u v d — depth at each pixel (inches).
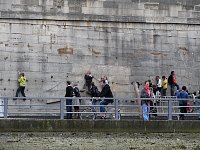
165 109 1843.0
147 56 1900.8
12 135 1438.2
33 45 1824.6
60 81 1835.6
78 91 1733.5
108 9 1876.2
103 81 1749.5
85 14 1860.2
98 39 1868.8
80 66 1852.9
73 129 1464.1
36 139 1445.6
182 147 1501.0
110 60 1873.8
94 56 1862.7
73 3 1852.9
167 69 1911.9
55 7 1841.8
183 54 1926.7
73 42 1851.6
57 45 1841.8
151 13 1907.0
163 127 1498.5
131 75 1884.8
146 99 1545.3
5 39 1806.1
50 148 1448.1
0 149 1425.9
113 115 1745.8
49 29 1838.1
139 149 1483.8
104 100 1630.2
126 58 1886.1
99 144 1470.2
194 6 1929.1
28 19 1822.1
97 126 1472.7
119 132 1480.1
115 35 1882.4
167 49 1915.6
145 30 1903.3
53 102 1822.1
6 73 1801.2
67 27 1850.4
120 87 1873.8
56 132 1455.5
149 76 1895.9
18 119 1444.4
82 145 1464.1
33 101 1809.8
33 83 1817.2
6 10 1807.3
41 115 1765.5
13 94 1798.7
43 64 1828.2
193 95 1840.6
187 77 1924.2
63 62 1841.8
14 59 1809.8
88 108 1755.7
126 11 1888.5
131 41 1892.2
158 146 1491.1
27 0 1823.3
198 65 1930.4
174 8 1923.0
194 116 1775.3
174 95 1892.2
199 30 1935.3
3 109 1583.4
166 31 1918.1
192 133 1508.4
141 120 1492.4
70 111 1614.2
